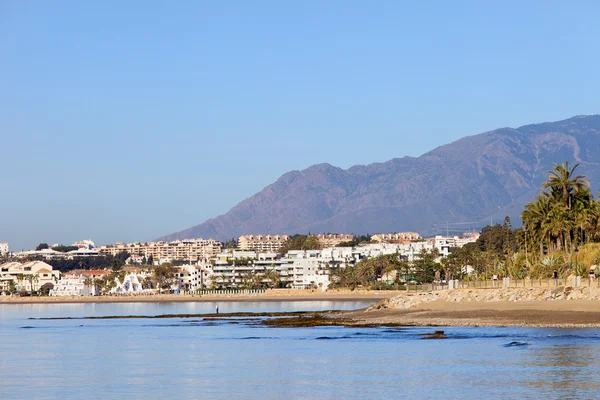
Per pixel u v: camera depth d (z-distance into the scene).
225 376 82.38
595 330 112.38
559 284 161.12
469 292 167.25
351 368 85.69
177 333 143.00
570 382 72.06
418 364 86.56
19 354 108.38
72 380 81.00
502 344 100.62
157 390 74.00
